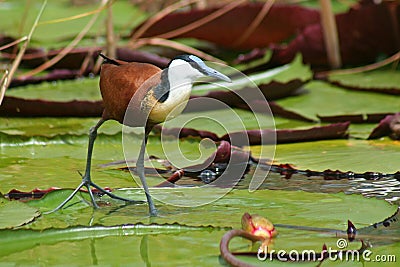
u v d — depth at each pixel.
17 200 7.64
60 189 7.68
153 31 14.81
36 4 18.25
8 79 9.92
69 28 15.33
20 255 6.27
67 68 13.40
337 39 14.20
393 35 14.13
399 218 7.11
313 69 14.12
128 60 12.80
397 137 9.97
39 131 10.32
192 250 6.33
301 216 7.12
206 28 14.88
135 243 6.53
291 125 10.71
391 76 13.01
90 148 7.59
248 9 14.69
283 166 8.80
